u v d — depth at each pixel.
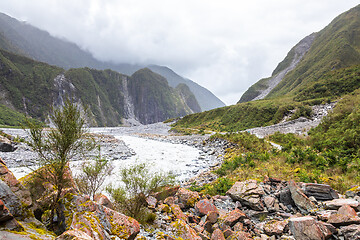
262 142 33.12
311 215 8.39
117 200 8.12
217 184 14.77
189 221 8.34
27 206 5.11
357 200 9.22
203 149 38.56
